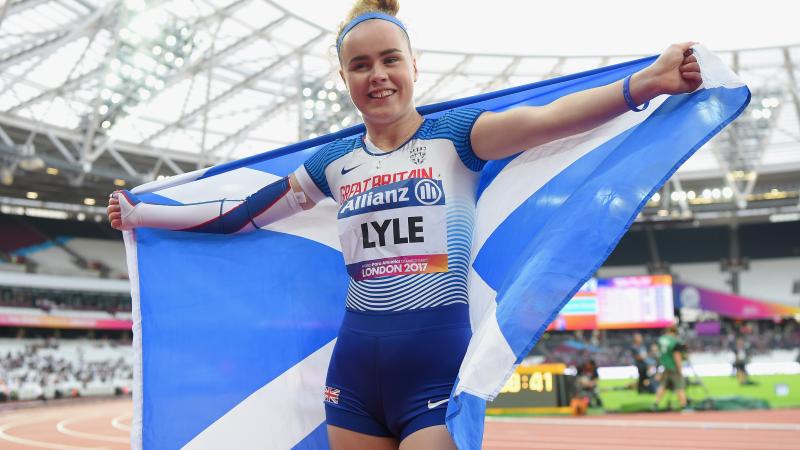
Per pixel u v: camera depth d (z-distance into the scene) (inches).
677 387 666.2
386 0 82.4
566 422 585.6
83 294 1667.1
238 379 104.0
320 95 1035.3
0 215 1704.0
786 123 1299.2
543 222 82.4
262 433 101.6
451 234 80.0
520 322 67.0
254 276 105.7
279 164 107.0
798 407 698.8
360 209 82.1
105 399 1370.6
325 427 99.4
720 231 1836.9
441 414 75.7
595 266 69.1
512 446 416.8
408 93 80.7
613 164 76.4
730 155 1422.2
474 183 84.0
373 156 83.6
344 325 84.6
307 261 103.6
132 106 992.9
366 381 80.9
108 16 826.2
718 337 1513.3
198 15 870.4
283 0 861.2
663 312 1304.1
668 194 1640.0
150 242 110.4
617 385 880.3
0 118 1053.2
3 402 1198.9
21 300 1549.0
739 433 449.1
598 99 71.1
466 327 79.2
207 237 108.2
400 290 79.5
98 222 1813.5
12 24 818.8
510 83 1119.6
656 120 77.5
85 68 946.1
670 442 412.2
